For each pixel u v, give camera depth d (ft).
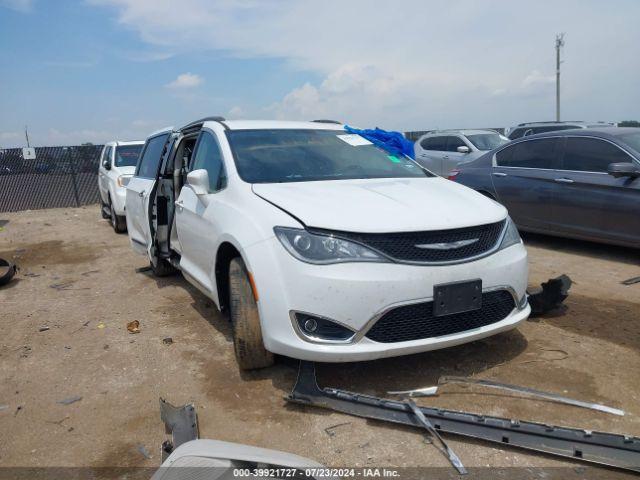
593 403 9.87
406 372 11.39
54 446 9.49
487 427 8.96
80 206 53.21
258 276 10.28
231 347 13.38
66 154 52.60
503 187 23.89
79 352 13.73
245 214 11.37
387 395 10.48
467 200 11.75
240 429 9.62
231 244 11.53
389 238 9.93
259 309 10.34
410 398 10.34
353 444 9.05
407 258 9.92
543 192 22.12
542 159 22.56
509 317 11.02
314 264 9.77
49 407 10.89
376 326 9.74
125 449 9.30
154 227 18.51
